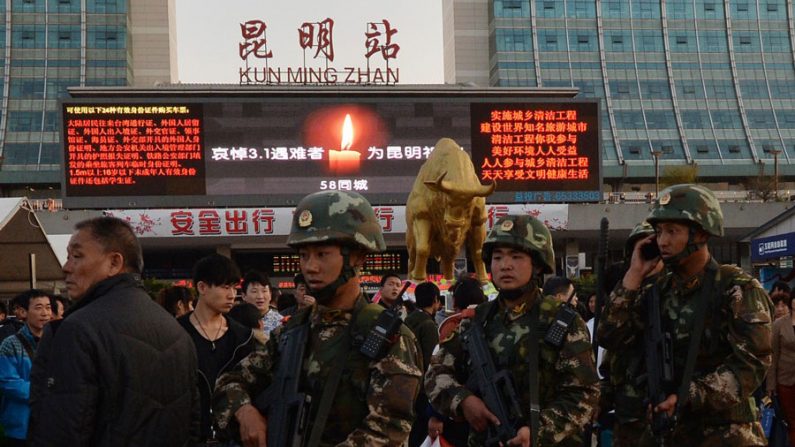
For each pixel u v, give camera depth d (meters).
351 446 2.64
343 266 2.89
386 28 32.66
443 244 12.71
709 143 63.69
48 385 2.78
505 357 3.33
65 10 59.50
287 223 27.66
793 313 6.52
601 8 64.94
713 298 3.63
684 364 3.64
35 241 11.63
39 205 31.14
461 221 11.95
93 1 59.56
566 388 3.25
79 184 25.39
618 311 3.78
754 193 48.41
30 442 2.78
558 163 26.38
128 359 2.87
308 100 26.45
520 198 26.22
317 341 2.88
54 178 56.50
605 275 4.66
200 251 33.03
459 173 11.86
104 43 59.00
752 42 66.62
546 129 26.44
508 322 3.41
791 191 64.00
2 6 59.59
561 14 64.12
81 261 3.07
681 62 65.62
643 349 3.85
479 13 63.00
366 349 2.75
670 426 3.51
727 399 3.44
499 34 62.00
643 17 65.75
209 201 26.02
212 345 4.50
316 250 2.89
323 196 2.96
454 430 4.59
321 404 2.74
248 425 2.79
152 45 59.44
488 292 12.11
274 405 2.80
